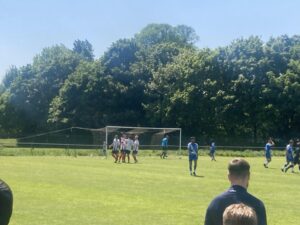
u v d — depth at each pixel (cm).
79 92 8356
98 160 4578
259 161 5091
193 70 7850
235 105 7738
